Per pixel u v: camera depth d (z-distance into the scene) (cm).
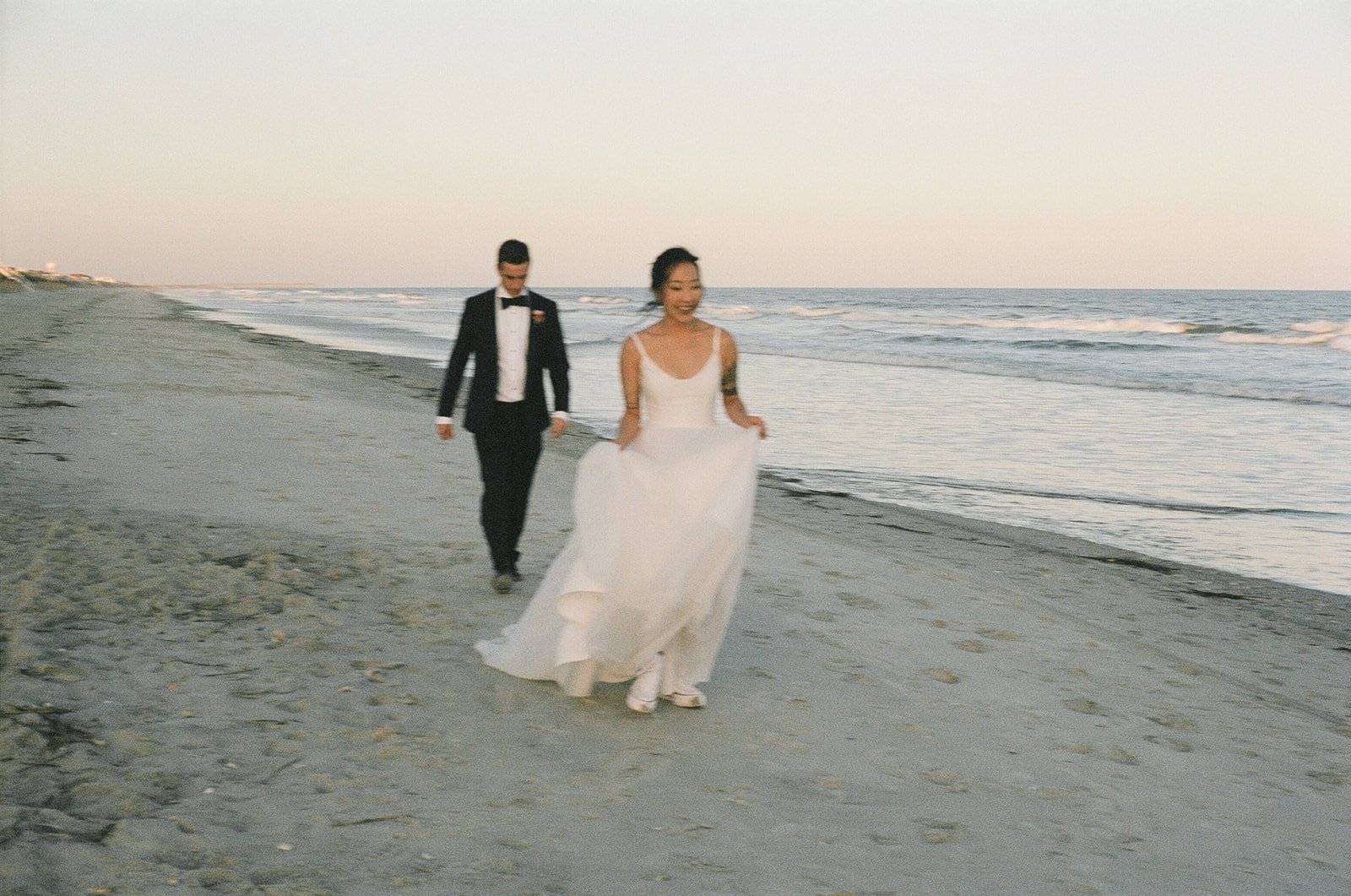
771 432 1401
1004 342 3484
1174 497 1028
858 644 505
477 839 286
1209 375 2333
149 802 284
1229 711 472
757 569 638
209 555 532
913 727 405
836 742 383
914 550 764
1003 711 436
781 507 905
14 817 264
